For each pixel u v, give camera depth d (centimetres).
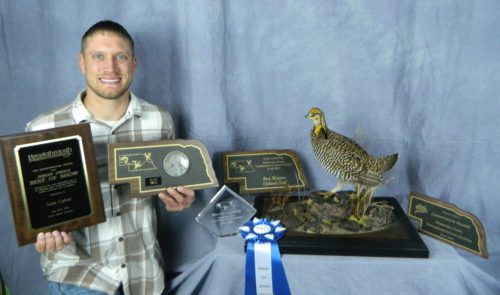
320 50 145
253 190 142
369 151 151
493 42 135
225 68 147
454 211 120
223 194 129
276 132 154
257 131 154
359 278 117
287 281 118
